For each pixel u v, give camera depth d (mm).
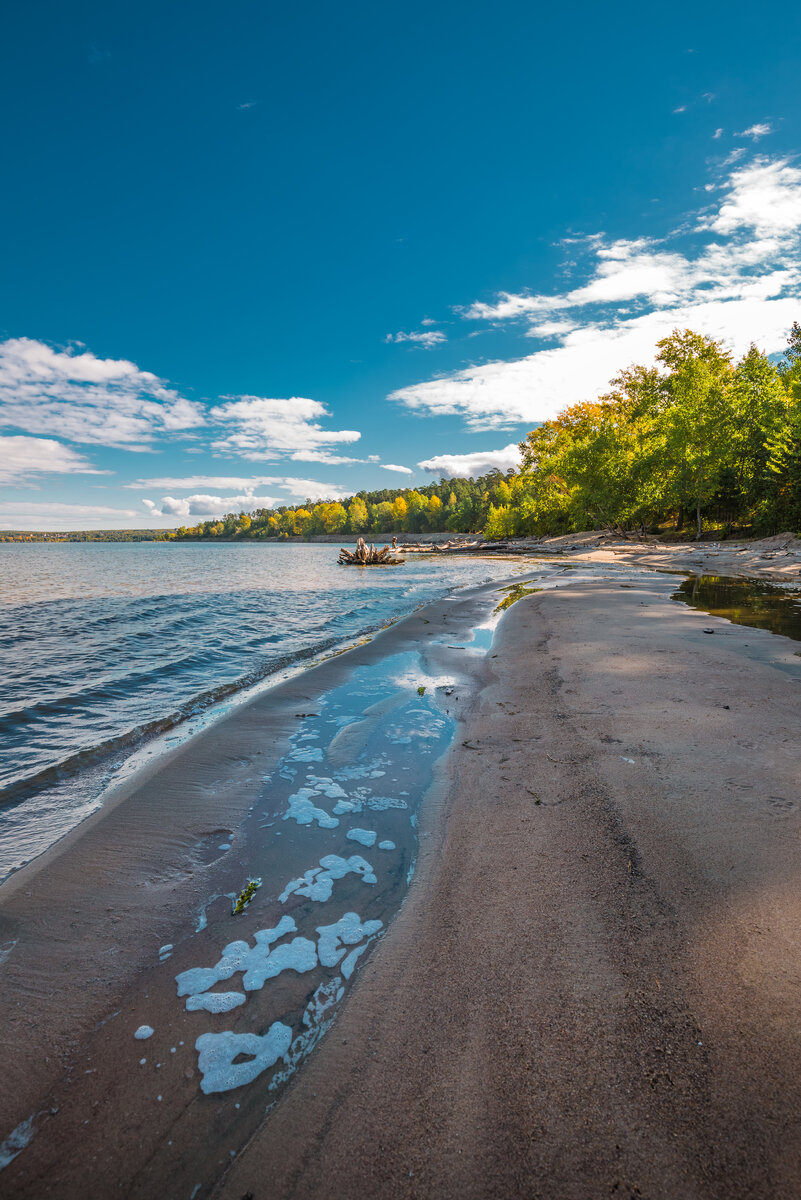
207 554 74312
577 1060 1764
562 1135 1547
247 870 3113
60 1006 2170
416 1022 1983
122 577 30266
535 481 67125
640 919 2389
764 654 7164
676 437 35938
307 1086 1789
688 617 10562
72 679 7730
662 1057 1746
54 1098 1799
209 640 10898
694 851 2850
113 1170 1573
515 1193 1419
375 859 3197
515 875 2820
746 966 2074
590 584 18641
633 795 3506
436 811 3693
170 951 2480
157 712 6238
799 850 2793
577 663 7156
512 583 21562
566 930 2371
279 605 17047
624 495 44688
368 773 4391
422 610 14109
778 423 29391
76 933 2605
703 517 40406
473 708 5855
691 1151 1475
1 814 3908
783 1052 1724
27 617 13992
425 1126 1617
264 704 6223
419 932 2473
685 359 36562
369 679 7285
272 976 2309
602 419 49094
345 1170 1515
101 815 3768
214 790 4129
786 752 4004
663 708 5152
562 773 3969
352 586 24391
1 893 2916
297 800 3955
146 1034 2037
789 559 22281
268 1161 1567
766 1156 1447
